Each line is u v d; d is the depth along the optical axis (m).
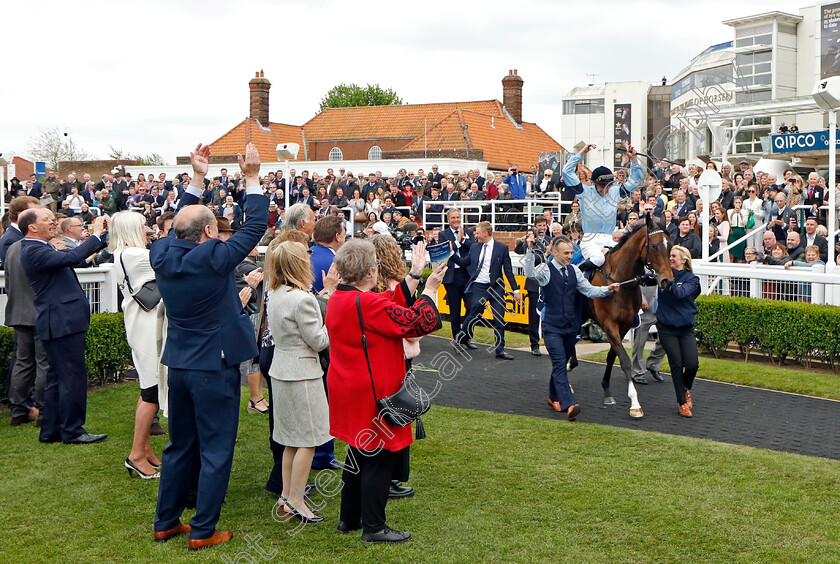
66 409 6.32
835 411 7.47
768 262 11.59
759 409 7.57
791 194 12.77
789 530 4.56
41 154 54.38
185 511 5.06
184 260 4.32
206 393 4.38
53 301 6.20
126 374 9.03
